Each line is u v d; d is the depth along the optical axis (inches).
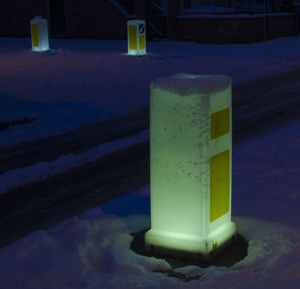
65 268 153.6
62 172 273.3
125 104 458.9
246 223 184.9
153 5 1150.3
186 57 777.6
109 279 146.7
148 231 166.1
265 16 992.2
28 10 1173.1
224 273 144.8
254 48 916.0
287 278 142.5
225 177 162.4
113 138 348.2
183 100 150.6
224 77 157.8
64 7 1175.0
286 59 754.8
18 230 195.6
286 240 167.9
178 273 149.6
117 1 1121.4
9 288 145.9
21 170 276.8
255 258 155.7
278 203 207.8
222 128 156.7
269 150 295.3
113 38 1107.3
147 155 303.4
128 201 217.8
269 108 434.0
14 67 693.9
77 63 724.0
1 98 480.4
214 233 160.4
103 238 174.2
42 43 871.1
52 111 422.3
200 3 1208.2
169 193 159.6
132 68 669.3
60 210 215.8
